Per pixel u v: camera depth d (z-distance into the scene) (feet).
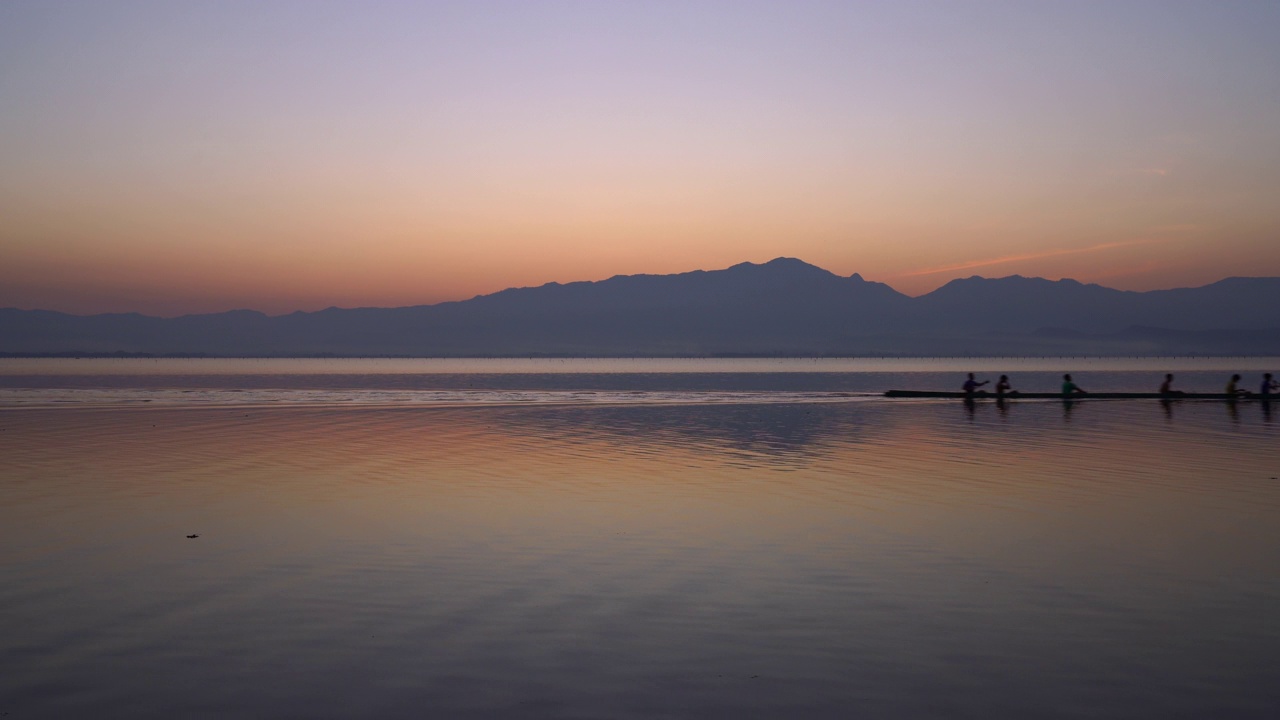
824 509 64.69
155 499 68.23
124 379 351.67
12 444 105.29
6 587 44.24
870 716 30.45
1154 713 30.73
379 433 120.67
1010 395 190.08
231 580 45.68
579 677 33.55
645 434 119.96
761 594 43.78
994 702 31.55
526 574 47.11
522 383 321.93
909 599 43.09
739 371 568.82
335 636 37.68
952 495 70.64
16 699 31.40
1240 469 84.99
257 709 30.73
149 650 35.99
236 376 408.26
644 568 48.37
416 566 48.57
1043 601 42.80
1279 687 32.81
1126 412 158.51
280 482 77.05
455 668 34.32
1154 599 43.09
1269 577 46.70
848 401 190.39
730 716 30.37
